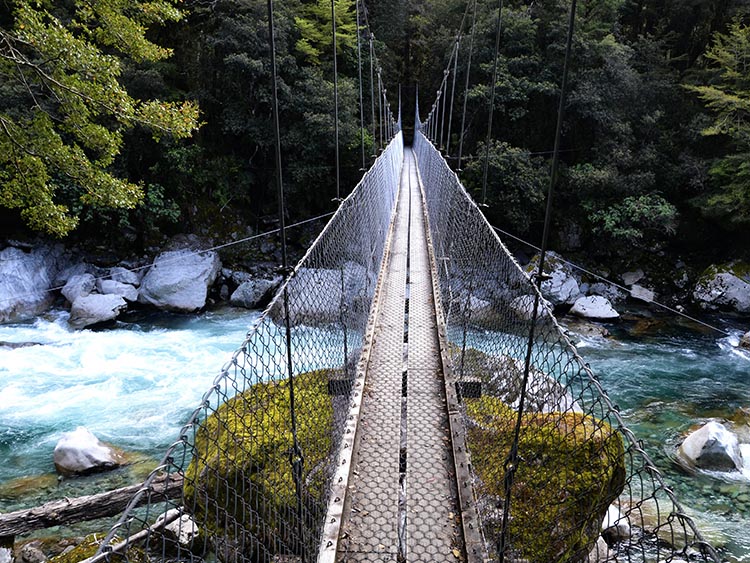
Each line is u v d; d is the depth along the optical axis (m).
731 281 11.34
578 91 12.84
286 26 12.22
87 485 4.51
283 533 1.95
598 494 2.06
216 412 1.24
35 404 6.12
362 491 2.06
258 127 12.10
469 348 3.24
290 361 1.72
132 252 11.52
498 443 2.39
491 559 1.90
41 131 5.12
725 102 11.11
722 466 5.02
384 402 2.71
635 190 12.35
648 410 6.52
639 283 12.49
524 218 12.59
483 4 15.27
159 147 11.20
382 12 19.39
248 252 12.58
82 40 5.47
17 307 9.25
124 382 6.83
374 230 4.77
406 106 23.14
